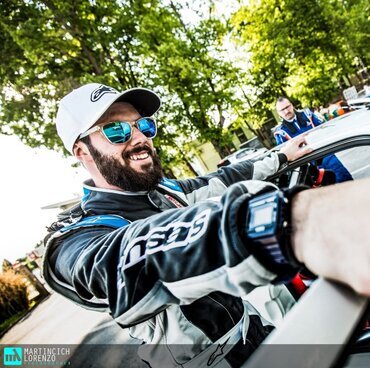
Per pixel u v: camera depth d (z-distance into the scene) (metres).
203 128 13.23
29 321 10.57
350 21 16.23
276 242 0.35
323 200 0.34
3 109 11.49
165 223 0.53
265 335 1.09
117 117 1.23
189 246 0.45
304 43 16.08
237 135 24.61
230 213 0.40
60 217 1.20
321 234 0.32
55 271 0.84
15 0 10.13
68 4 10.08
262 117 20.81
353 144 1.49
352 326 0.33
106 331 5.51
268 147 22.27
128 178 1.14
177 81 11.95
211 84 13.21
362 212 0.29
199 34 13.22
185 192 1.53
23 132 11.91
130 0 11.31
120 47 11.35
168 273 0.48
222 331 0.90
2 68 11.13
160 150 12.84
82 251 0.69
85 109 1.19
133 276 0.51
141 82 12.16
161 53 11.29
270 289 1.23
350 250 0.29
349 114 1.84
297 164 1.68
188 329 0.86
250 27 16.30
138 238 0.54
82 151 1.24
